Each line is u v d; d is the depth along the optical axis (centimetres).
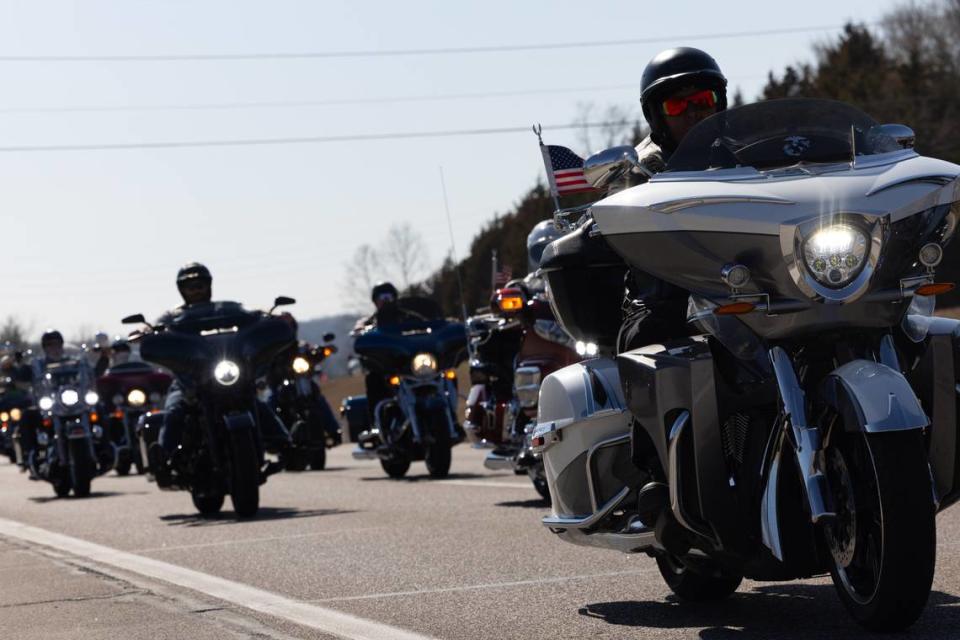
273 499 2356
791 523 843
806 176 841
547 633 953
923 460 783
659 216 848
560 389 996
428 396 2611
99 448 3234
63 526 2067
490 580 1220
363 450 2695
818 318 814
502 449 2102
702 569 945
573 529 999
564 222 1005
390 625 1022
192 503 2395
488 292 10344
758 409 853
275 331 2086
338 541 1611
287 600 1181
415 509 1967
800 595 1036
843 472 818
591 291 982
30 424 2983
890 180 824
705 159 877
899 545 778
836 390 797
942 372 838
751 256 822
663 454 877
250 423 2006
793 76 12156
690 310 873
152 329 2127
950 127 10512
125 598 1249
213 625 1075
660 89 970
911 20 11769
